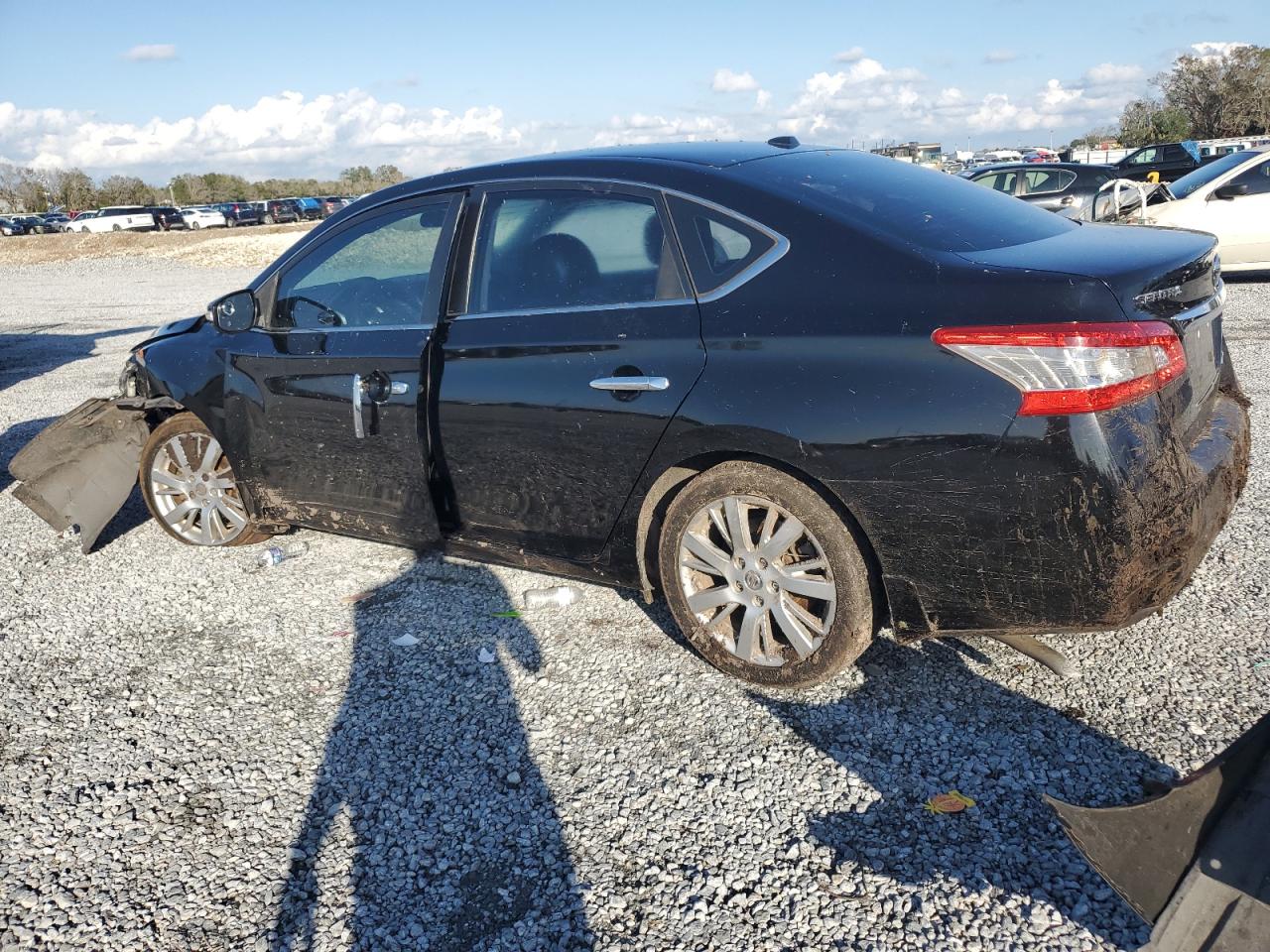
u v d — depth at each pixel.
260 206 60.19
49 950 2.46
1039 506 2.68
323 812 2.94
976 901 2.39
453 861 2.68
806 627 3.26
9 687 3.85
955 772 2.88
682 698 3.41
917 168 3.92
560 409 3.50
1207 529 2.88
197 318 5.29
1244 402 3.50
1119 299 2.66
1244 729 2.97
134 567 5.08
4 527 5.91
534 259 3.68
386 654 3.91
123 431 5.25
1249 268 11.92
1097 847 2.09
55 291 24.09
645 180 3.46
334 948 2.40
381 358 4.00
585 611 4.16
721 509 3.32
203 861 2.76
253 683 3.76
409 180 4.23
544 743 3.21
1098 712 3.13
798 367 2.99
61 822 2.97
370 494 4.21
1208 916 1.88
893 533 2.90
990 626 2.90
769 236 3.17
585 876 2.59
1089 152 45.69
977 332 2.71
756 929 2.36
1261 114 60.69
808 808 2.78
